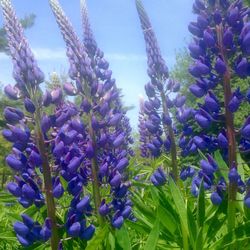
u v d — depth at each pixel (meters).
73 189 0.44
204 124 0.50
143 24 0.68
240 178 0.48
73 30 0.56
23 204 0.44
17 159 0.44
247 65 0.49
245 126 0.49
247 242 0.46
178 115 0.65
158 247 0.49
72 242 0.47
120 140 0.59
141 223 0.54
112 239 0.45
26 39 0.44
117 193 0.55
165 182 0.63
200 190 0.47
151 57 0.68
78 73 0.57
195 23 0.52
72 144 0.48
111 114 0.59
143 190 0.82
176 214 0.51
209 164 0.49
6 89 0.44
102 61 0.61
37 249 0.46
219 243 0.46
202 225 0.47
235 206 0.49
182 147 0.65
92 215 0.55
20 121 0.44
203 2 0.52
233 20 0.50
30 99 0.44
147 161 1.13
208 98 0.50
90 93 0.58
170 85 0.67
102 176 0.56
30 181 0.44
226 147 0.49
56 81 0.62
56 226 0.43
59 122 0.45
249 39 0.49
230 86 0.50
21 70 0.44
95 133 0.57
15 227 0.43
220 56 0.50
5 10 0.44
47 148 0.45
